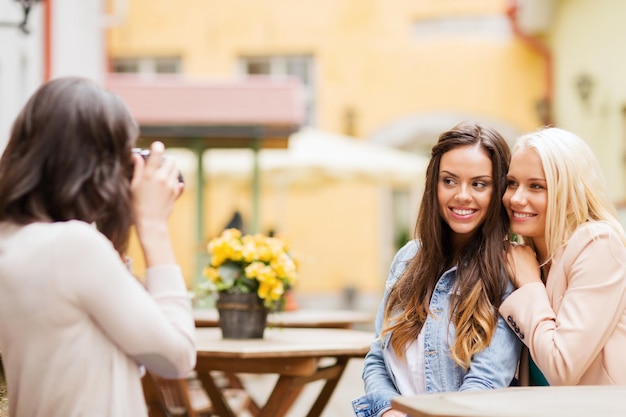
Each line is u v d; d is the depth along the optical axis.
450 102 17.12
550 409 2.18
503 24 17.02
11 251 2.33
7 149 2.44
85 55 10.95
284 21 17.55
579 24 14.57
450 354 3.14
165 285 2.47
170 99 11.16
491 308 3.12
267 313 4.86
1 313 2.33
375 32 17.34
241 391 5.93
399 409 2.27
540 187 3.14
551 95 16.72
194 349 2.46
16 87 6.57
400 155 13.86
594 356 2.94
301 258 5.02
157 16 17.67
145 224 2.49
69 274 2.29
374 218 17.03
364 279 17.03
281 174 12.75
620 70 12.58
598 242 3.01
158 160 2.52
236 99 11.17
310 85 17.56
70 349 2.30
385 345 3.30
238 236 4.91
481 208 3.20
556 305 3.08
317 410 4.88
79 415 2.30
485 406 2.21
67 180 2.36
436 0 17.16
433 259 3.28
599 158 13.68
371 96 17.34
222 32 17.62
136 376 2.41
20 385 2.35
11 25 6.33
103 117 2.41
